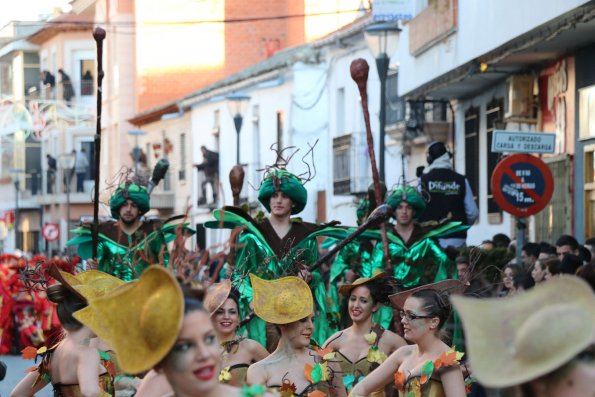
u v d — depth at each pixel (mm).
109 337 5035
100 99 12016
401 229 12633
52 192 60938
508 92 19516
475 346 3850
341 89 32031
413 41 22844
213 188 42750
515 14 16891
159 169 13297
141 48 55375
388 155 28609
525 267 12367
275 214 11477
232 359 8391
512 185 13055
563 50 17594
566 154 17781
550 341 3750
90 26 60781
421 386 7059
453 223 12609
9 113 61406
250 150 39688
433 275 12555
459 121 23750
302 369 7766
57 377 7547
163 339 4262
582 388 3865
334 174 31625
